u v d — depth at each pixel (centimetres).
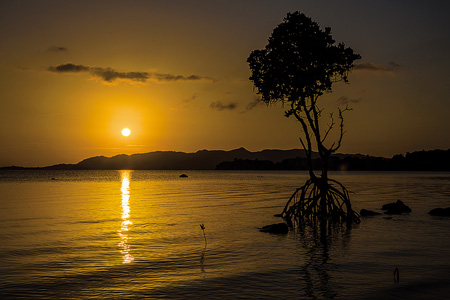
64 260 2127
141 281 1734
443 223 3425
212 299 1505
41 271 1900
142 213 4262
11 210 4541
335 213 3438
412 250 2348
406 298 1513
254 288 1633
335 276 1803
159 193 7631
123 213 4262
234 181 14200
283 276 1806
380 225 3325
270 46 3562
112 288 1639
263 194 7169
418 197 6312
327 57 3406
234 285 1673
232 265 2009
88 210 4562
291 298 1514
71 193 7619
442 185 10388
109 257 2195
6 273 1866
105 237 2811
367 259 2130
